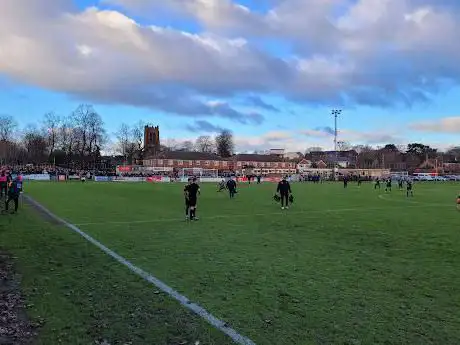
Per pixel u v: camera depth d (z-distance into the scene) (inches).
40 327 218.1
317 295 272.8
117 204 998.4
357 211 876.6
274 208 938.1
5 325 220.2
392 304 255.9
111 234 532.7
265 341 201.2
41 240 484.7
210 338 204.4
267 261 374.0
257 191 1738.4
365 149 7406.5
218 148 6638.8
